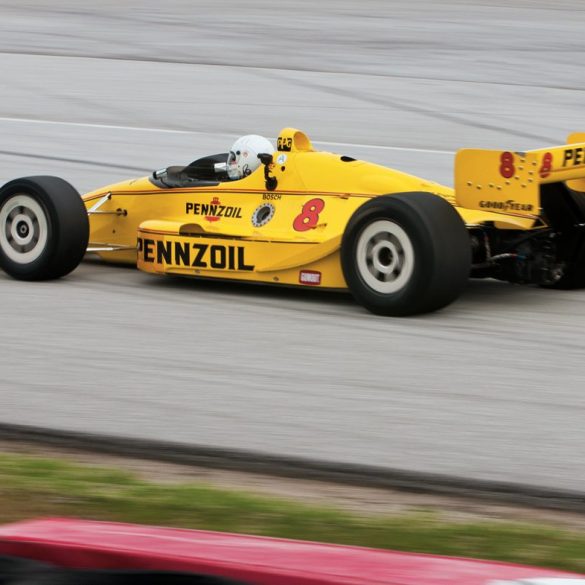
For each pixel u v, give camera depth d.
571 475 18.33
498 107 62.66
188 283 33.28
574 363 24.80
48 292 31.80
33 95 66.25
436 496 17.59
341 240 28.72
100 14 97.38
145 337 27.06
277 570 9.08
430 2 106.88
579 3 107.81
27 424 20.97
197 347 26.12
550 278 30.70
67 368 24.52
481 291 31.75
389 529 15.77
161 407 21.84
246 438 20.11
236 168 32.38
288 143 31.28
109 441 20.09
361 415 21.31
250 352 25.67
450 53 79.00
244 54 78.38
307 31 88.12
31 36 85.62
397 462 18.92
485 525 15.98
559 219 30.48
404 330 27.38
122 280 33.62
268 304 30.41
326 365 24.61
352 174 30.11
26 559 9.15
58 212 32.12
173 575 8.55
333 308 29.80
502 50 80.44
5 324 28.31
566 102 63.94
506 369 24.31
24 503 16.91
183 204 32.91
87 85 68.75
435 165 50.62
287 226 30.45
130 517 16.34
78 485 17.56
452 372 24.08
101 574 8.58
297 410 21.62
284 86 68.00
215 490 17.36
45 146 54.97
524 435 20.20
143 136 56.72
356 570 9.09
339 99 64.56
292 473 18.59
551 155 27.77
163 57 77.12
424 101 64.12
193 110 62.34
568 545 15.22
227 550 9.60
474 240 29.84
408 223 27.14
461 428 20.58
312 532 15.71
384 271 27.98
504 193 28.12
